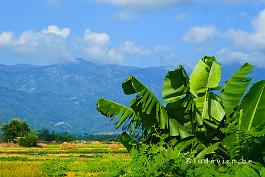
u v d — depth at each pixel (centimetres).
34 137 8381
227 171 1070
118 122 1491
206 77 1520
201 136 1470
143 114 1445
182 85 1445
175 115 1468
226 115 1459
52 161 2948
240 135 1246
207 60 1548
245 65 1462
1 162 3838
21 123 9588
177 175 1004
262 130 1230
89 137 19462
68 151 6688
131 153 1128
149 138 1488
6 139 9450
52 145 9450
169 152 1048
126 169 1109
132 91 1445
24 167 3177
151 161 1077
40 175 2709
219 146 1362
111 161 1216
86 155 5675
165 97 1454
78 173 2727
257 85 1369
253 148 1251
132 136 1488
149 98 1416
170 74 1435
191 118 1466
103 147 8106
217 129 1466
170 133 1435
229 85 1472
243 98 1402
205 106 1477
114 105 1503
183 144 1420
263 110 1361
